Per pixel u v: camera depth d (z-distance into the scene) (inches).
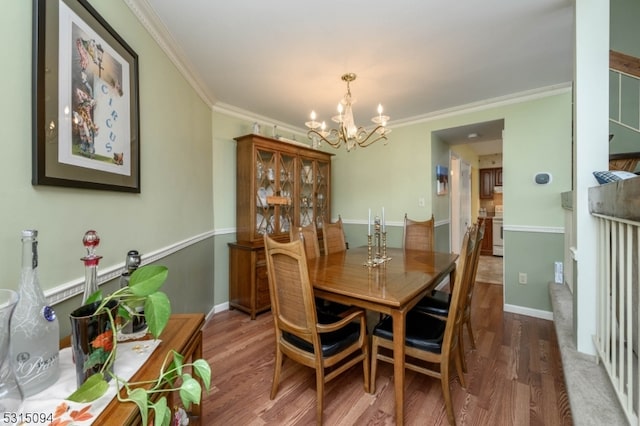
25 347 27.5
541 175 113.8
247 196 125.3
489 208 264.4
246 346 93.7
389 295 60.1
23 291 28.3
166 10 65.1
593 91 58.0
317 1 62.7
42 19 36.9
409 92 113.4
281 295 64.5
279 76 98.3
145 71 66.6
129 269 43.1
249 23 70.1
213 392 70.0
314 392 70.0
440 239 156.3
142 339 39.8
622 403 38.1
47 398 27.2
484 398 67.1
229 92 112.4
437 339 62.6
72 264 43.5
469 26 71.9
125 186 56.9
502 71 96.3
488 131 141.3
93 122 47.1
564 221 109.7
